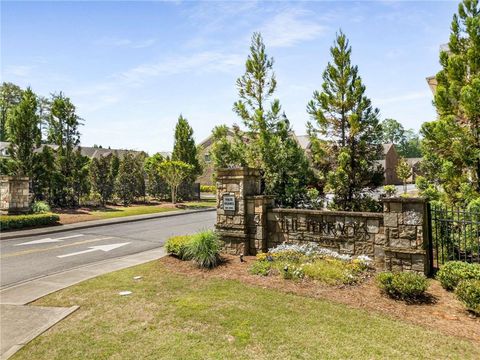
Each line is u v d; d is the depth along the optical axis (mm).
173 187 30469
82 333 5422
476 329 5281
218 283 7742
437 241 8234
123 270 9227
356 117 12148
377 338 5020
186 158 35188
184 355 4656
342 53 13016
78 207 25203
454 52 11109
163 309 6297
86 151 62219
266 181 13133
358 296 6672
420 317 5734
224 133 16531
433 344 4832
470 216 8359
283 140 14031
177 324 5648
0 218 16219
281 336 5133
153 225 19109
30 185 22625
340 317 5766
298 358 4520
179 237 10703
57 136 24938
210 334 5262
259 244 10172
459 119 10797
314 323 5555
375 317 5746
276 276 7902
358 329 5312
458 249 8297
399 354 4574
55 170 24000
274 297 6742
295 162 13336
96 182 27234
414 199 7660
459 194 10047
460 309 5996
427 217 8016
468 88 9188
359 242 8883
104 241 14336
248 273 8336
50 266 10227
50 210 22656
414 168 56781
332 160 13617
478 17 10219
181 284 7773
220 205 10766
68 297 7164
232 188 10547
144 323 5727
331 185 12695
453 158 10727
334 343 4891
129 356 4676
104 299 6938
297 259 8633
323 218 9453
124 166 29984
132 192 30047
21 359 4680
